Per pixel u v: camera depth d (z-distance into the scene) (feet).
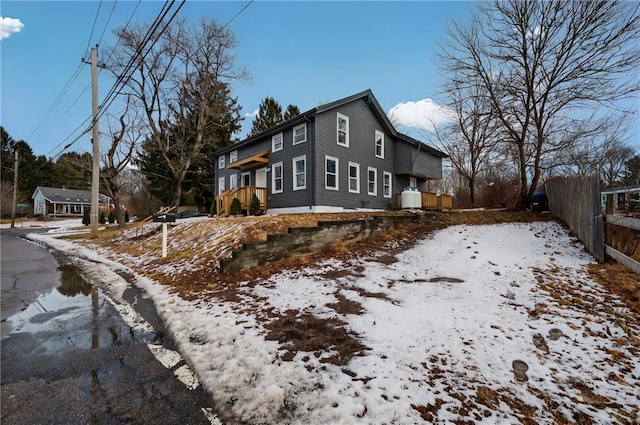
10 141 135.95
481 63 38.52
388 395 6.59
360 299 12.75
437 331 9.63
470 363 7.84
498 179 54.08
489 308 11.39
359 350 8.55
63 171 154.10
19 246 37.70
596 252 16.90
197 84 65.46
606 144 46.73
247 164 50.37
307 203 40.81
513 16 33.58
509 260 17.71
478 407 6.23
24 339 10.07
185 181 77.82
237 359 8.26
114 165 52.70
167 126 62.34
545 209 33.96
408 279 15.64
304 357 8.25
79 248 33.63
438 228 29.55
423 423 5.79
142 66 54.85
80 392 7.04
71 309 13.17
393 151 56.34
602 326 9.64
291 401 6.53
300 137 42.63
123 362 8.48
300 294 13.62
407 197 50.67
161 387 7.24
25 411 6.34
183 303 13.21
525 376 7.29
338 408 6.21
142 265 21.89
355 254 21.06
